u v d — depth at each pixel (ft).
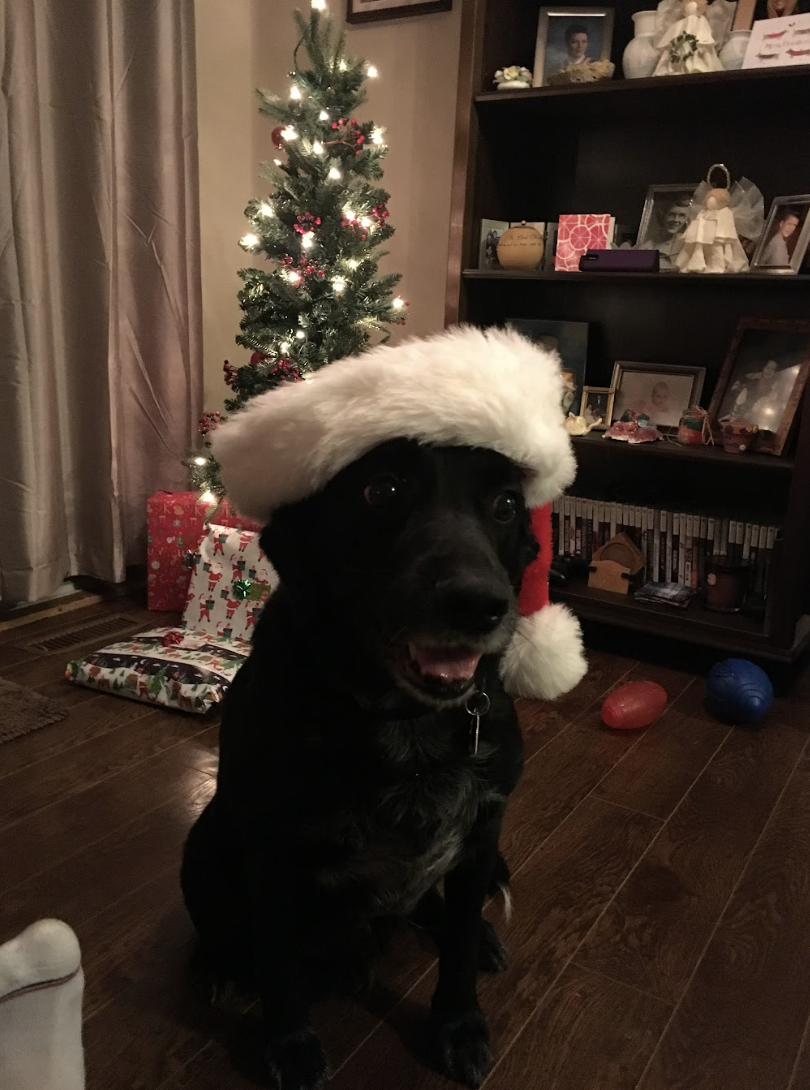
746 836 5.37
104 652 7.14
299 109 7.98
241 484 3.27
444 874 3.66
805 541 7.06
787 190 7.77
